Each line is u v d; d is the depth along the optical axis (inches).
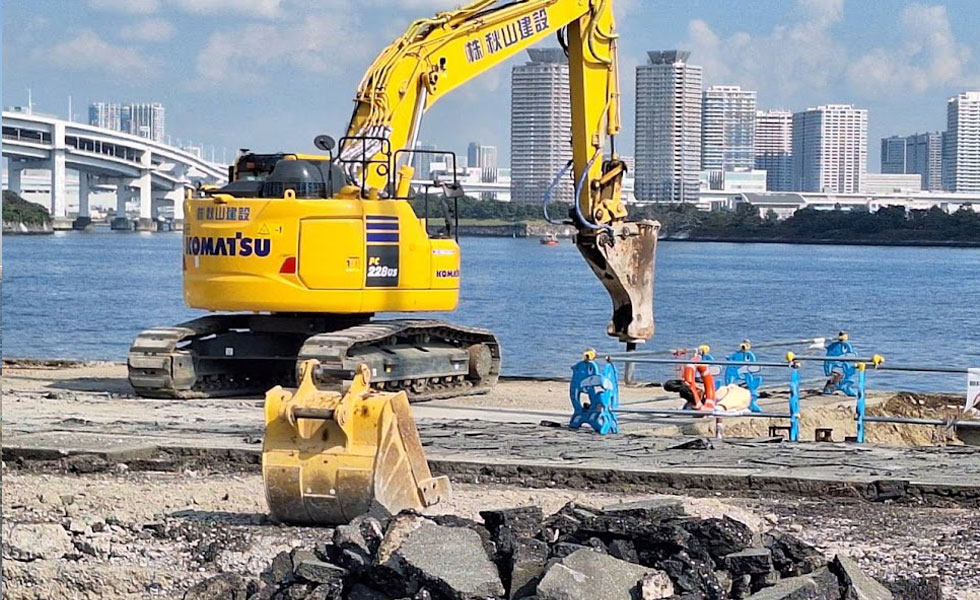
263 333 1566.2
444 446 1147.9
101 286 5032.0
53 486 980.6
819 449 1147.3
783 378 2251.5
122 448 1096.2
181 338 1535.4
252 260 1470.2
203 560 775.1
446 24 1593.3
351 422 814.5
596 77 1579.7
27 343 3006.9
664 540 659.4
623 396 1635.1
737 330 3553.2
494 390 1704.0
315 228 1464.1
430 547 654.5
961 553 785.6
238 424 1286.9
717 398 1326.3
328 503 813.9
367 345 1512.1
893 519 885.2
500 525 702.5
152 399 1526.8
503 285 5669.3
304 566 661.9
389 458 815.7
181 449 1104.2
